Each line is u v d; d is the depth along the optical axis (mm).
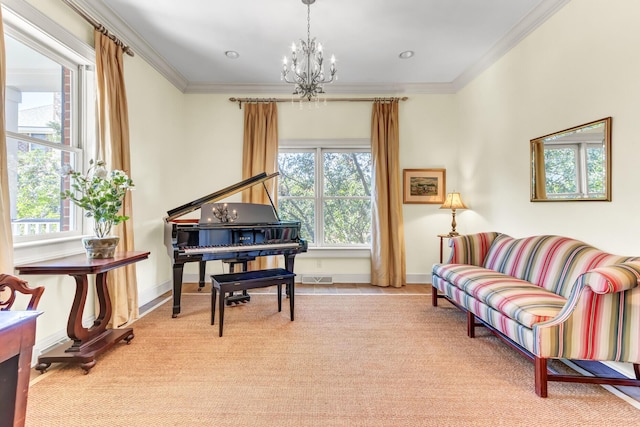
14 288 1387
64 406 1646
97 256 2176
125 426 1499
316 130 4547
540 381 1742
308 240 4648
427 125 4543
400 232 4406
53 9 2291
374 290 4105
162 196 3912
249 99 4465
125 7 2701
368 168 4660
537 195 2869
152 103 3645
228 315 3068
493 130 3604
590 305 1702
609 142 2141
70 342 2211
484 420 1547
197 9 2736
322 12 2783
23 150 2227
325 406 1658
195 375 1960
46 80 2408
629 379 1747
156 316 3045
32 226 2283
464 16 2857
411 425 1513
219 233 3139
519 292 2164
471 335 2564
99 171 2232
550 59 2703
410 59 3715
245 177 4410
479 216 3936
